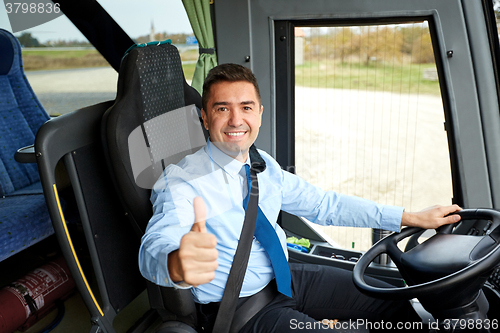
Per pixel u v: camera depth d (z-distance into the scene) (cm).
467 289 111
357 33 200
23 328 183
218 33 214
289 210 160
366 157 213
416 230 144
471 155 194
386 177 213
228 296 126
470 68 187
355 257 207
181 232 112
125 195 128
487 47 183
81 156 136
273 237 137
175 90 151
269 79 216
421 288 109
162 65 144
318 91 214
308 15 200
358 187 218
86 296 140
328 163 223
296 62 214
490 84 186
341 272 154
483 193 196
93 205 140
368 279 152
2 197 218
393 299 113
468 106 190
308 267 156
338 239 224
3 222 183
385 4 190
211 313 131
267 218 146
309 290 150
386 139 208
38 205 203
